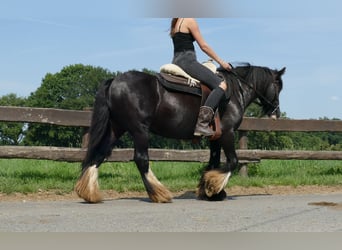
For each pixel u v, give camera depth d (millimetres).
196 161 10164
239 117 7664
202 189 7715
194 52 7359
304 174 11320
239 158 10617
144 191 8664
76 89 61625
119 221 5637
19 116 8891
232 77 7770
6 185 8078
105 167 10852
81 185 7109
